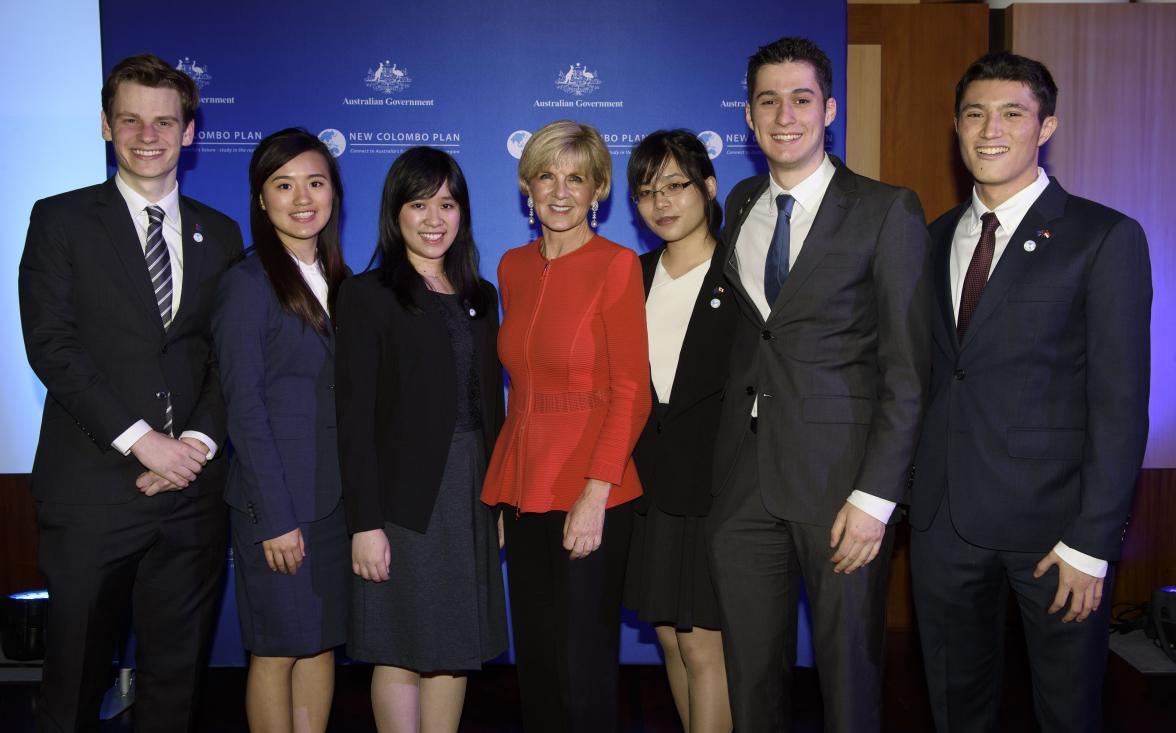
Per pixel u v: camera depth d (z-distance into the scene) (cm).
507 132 365
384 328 241
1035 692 236
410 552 243
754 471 238
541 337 240
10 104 389
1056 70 396
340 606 256
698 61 363
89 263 247
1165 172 399
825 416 226
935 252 249
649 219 262
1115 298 217
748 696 239
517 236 368
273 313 248
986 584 236
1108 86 397
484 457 254
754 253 243
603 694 240
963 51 400
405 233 247
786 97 229
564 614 238
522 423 242
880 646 230
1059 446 225
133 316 249
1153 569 416
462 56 363
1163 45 396
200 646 263
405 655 245
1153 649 389
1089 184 399
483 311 256
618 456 233
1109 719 329
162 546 256
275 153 249
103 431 240
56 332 242
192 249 259
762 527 238
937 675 243
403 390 242
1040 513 226
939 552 237
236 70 359
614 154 366
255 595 249
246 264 252
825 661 229
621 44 363
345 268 271
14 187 391
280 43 360
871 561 227
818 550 228
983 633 240
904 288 219
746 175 365
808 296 227
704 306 253
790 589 243
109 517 247
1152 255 402
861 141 401
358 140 363
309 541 250
